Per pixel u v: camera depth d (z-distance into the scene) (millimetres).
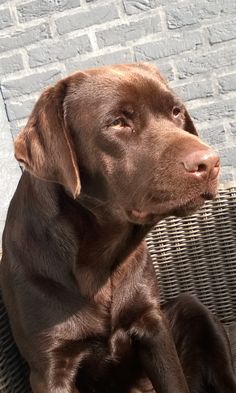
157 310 923
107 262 866
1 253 986
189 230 1104
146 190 788
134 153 803
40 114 818
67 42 1528
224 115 1526
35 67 1549
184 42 1500
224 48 1492
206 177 750
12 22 1529
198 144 767
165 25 1497
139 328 916
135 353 939
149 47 1513
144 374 981
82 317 858
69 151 788
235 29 1478
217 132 1536
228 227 1101
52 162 792
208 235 1104
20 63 1549
